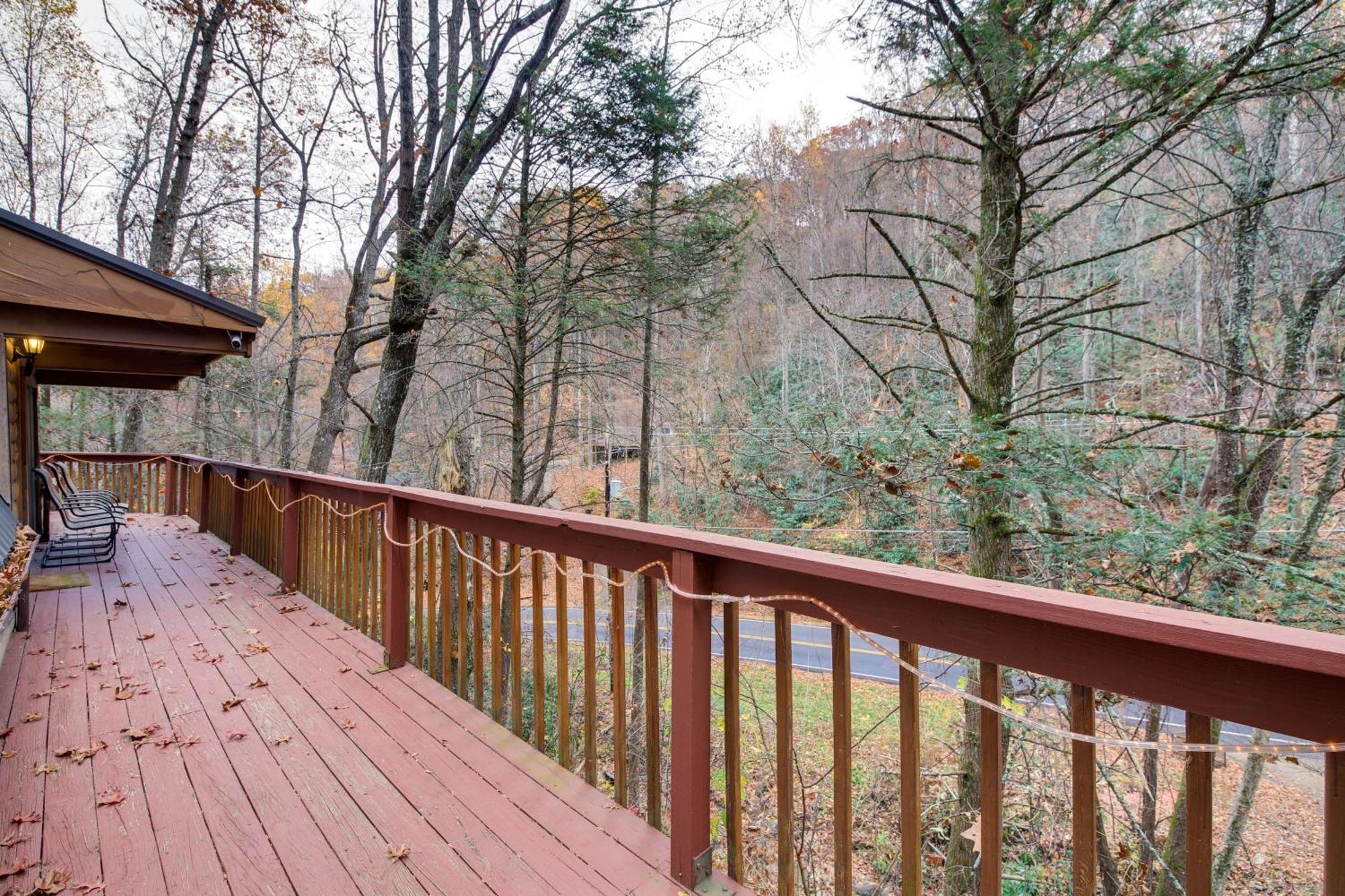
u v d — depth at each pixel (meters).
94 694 2.79
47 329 4.28
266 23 9.86
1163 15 2.88
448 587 2.89
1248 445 4.57
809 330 10.59
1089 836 1.03
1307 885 4.71
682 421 9.35
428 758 2.27
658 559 1.79
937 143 4.96
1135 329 7.63
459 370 10.11
